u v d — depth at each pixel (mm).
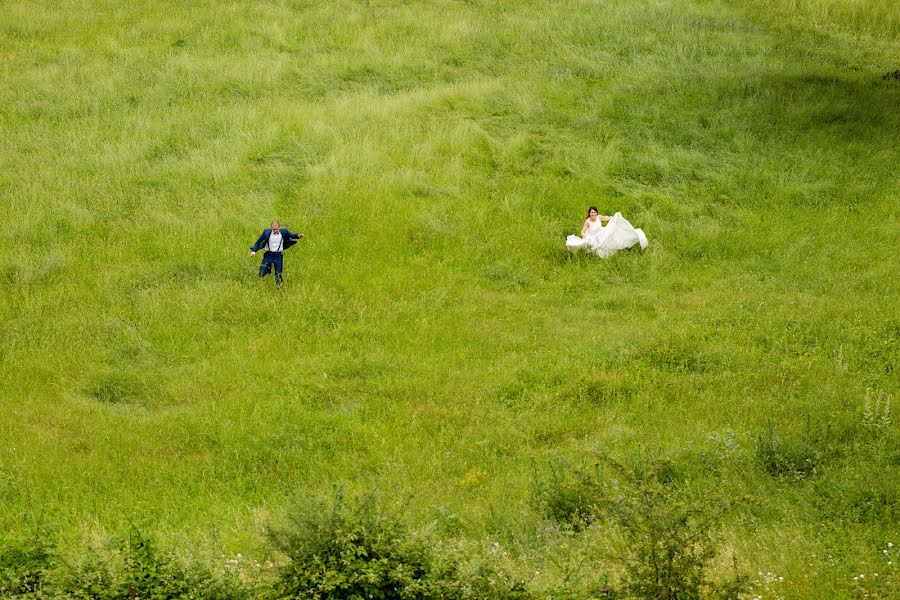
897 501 10328
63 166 23672
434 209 22094
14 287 18500
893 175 24188
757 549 9305
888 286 18438
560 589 7703
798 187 23328
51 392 15141
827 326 16344
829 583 8406
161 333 17078
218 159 24094
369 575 7516
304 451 13023
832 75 30828
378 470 12250
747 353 15508
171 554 8359
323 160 24141
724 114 27234
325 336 17109
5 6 35656
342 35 34625
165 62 31344
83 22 35062
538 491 10969
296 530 8078
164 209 21797
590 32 34656
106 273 19094
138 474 12367
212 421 13938
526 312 18281
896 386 14031
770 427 12023
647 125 26641
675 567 7480
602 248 20625
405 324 17641
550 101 28312
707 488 10883
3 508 11391
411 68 31562
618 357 15648
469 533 10305
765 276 19641
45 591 7863
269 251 18719
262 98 28859
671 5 37938
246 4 37219
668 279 19703
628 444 12641
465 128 25516
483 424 13719
